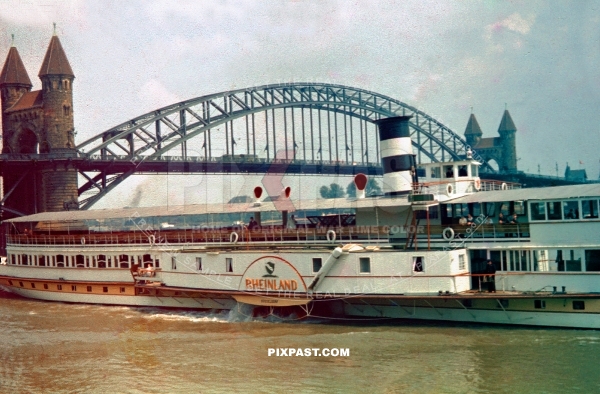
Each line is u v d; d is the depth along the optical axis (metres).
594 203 29.00
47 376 26.00
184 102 108.62
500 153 149.75
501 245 31.25
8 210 84.94
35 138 96.00
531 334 28.72
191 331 32.94
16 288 49.03
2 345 31.34
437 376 23.80
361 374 24.39
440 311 31.56
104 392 23.78
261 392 23.00
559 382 22.69
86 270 43.84
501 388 22.34
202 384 24.22
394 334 29.84
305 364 26.06
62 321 37.47
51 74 89.00
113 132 99.88
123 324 35.78
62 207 86.62
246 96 120.31
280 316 34.69
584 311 28.66
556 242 29.91
